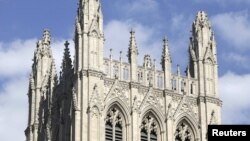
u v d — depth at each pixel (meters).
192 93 92.56
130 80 88.94
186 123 90.56
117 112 86.75
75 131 82.81
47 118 96.25
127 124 86.38
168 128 88.38
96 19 90.19
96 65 87.12
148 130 87.75
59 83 94.06
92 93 85.06
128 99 87.81
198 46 95.81
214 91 93.38
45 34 107.25
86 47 87.81
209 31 97.75
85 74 86.00
